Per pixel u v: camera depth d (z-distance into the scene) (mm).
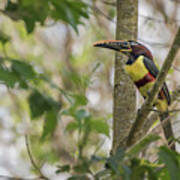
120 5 7977
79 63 15156
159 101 8070
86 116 5594
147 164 4504
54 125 4730
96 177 4414
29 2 4852
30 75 4367
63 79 7738
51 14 5371
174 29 11852
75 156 5582
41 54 15641
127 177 4219
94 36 15484
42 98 4445
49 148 10867
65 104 9953
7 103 14555
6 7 5238
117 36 8156
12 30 15141
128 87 7535
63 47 16344
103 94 14703
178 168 4324
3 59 4348
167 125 7227
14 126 14523
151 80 8062
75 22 5863
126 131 7207
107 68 15031
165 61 5566
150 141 4746
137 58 8125
